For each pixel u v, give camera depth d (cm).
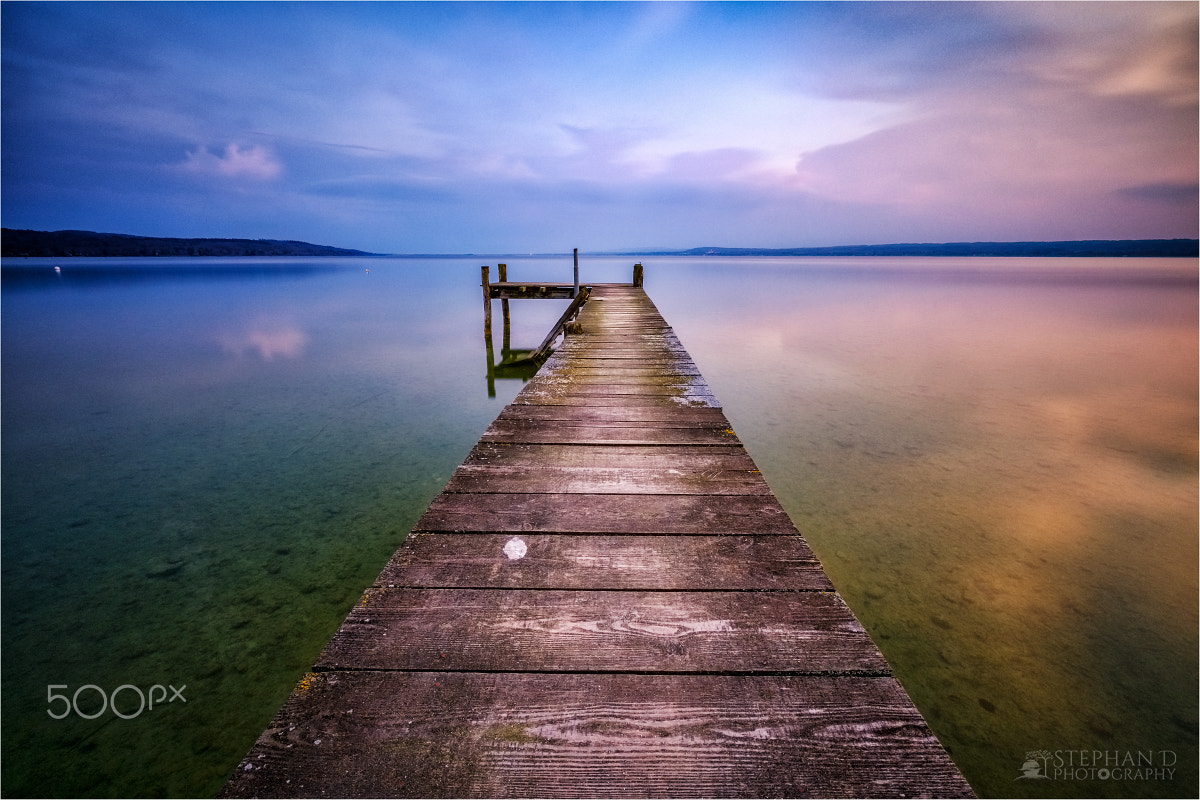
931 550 426
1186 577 388
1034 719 274
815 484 551
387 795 95
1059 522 471
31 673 301
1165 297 3094
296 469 600
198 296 3391
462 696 114
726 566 161
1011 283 4562
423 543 173
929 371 1130
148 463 618
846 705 112
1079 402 884
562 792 96
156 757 254
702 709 111
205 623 343
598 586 151
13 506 504
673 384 392
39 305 2784
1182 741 261
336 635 130
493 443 268
